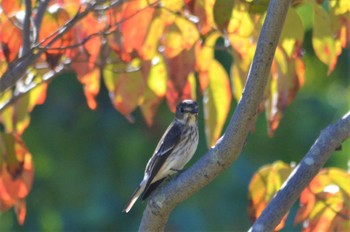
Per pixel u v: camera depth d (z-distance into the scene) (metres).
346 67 25.95
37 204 23.64
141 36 9.93
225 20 8.97
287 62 10.08
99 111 23.92
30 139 23.38
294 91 10.18
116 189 23.59
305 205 10.35
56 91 23.62
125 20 9.66
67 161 23.66
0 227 23.80
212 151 9.12
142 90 10.43
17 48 9.48
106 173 23.69
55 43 9.89
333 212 10.30
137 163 23.58
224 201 22.94
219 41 19.69
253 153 23.50
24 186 10.63
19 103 11.05
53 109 23.67
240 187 23.03
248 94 8.90
